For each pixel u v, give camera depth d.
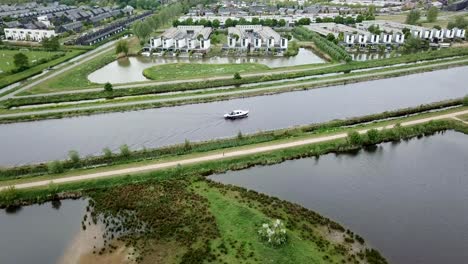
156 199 86.56
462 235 76.19
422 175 96.19
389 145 111.25
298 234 74.88
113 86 158.00
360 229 77.38
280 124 123.94
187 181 93.50
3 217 85.44
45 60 195.25
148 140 114.94
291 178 95.75
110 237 76.94
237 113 127.94
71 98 147.88
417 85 158.75
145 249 73.00
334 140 109.94
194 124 124.75
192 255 70.25
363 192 89.56
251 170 99.56
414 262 69.44
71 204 88.12
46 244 76.44
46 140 117.12
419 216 81.38
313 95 148.62
